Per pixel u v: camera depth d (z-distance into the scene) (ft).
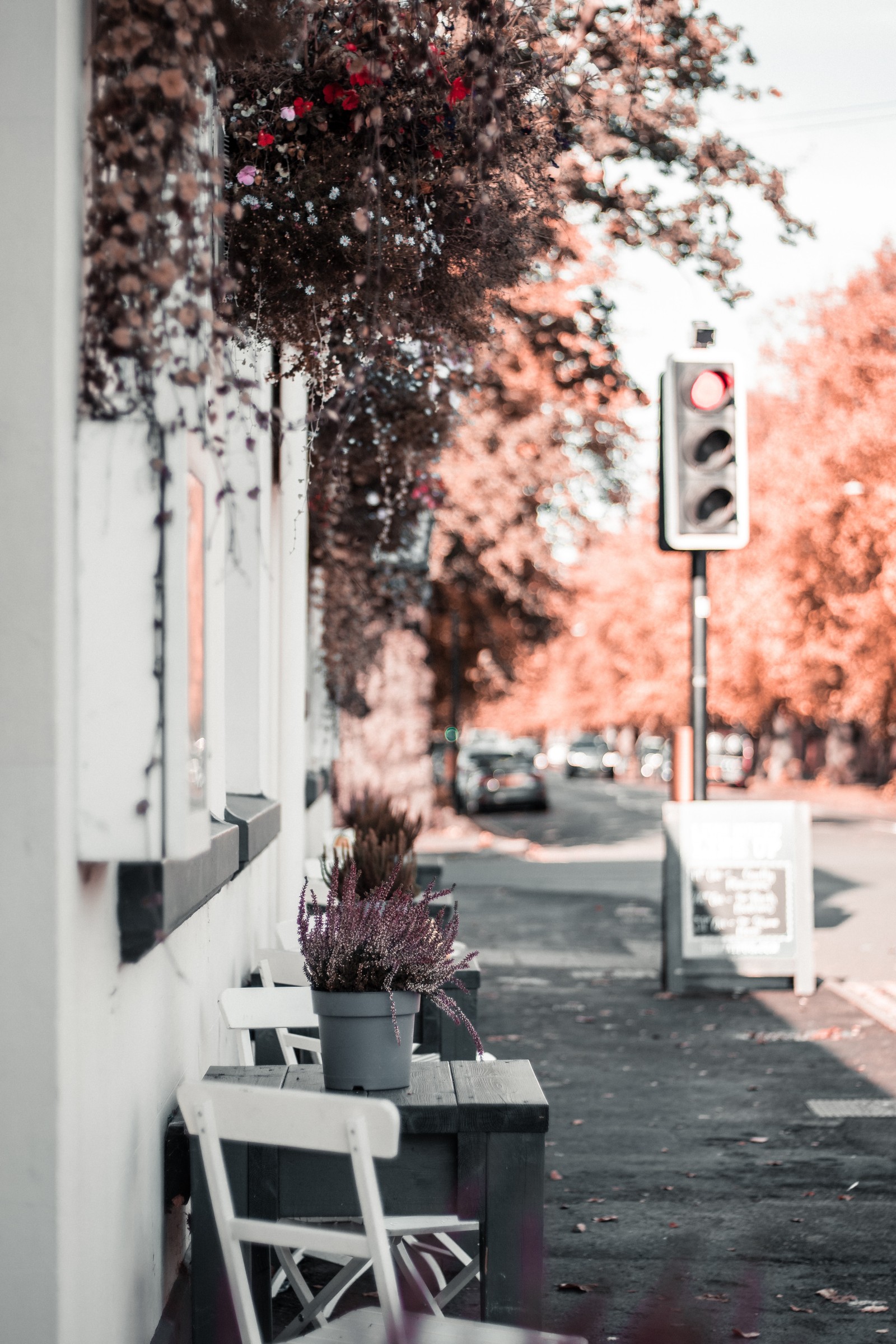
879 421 116.16
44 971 9.64
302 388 25.48
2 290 9.75
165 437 10.27
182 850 10.12
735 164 21.57
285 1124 10.71
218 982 18.53
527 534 91.09
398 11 14.80
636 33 18.90
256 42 12.48
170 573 10.22
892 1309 16.63
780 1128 24.75
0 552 9.74
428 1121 12.41
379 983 12.89
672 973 38.37
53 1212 9.61
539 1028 33.71
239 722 25.63
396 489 35.53
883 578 115.65
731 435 35.91
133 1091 12.08
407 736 89.51
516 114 16.28
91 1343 10.40
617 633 207.82
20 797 9.68
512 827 119.75
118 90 10.43
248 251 15.47
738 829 38.58
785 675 131.44
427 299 17.02
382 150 15.84
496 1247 12.45
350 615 45.70
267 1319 13.44
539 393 66.64
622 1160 22.86
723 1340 15.72
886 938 48.91
